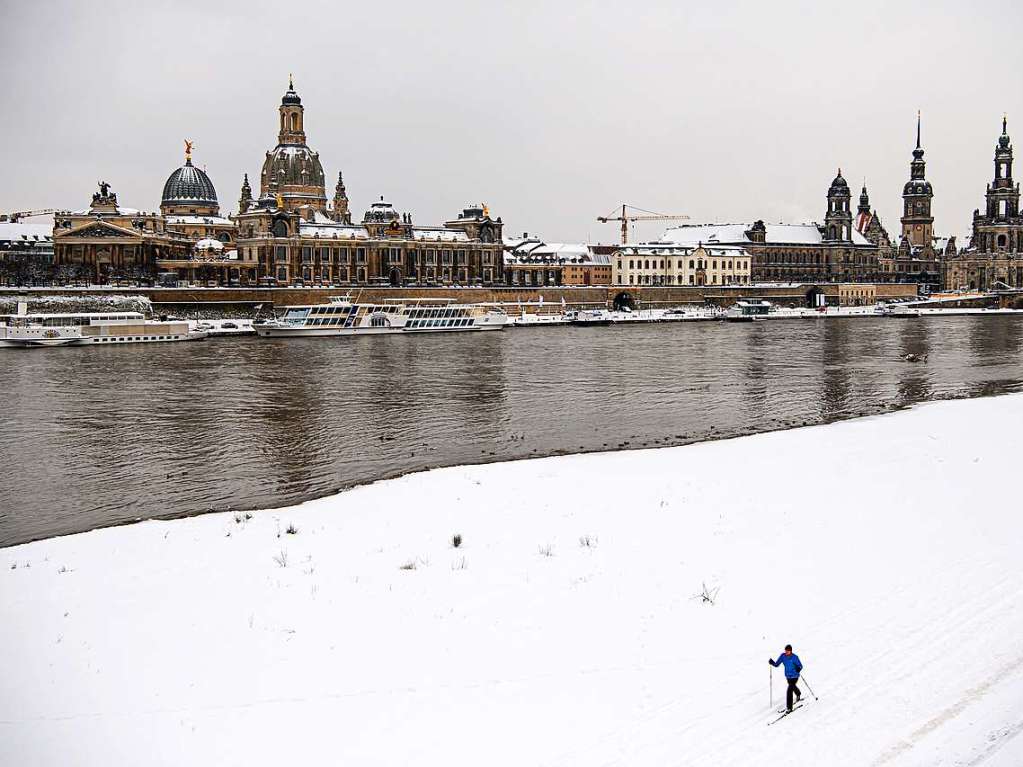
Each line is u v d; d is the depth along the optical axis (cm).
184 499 6650
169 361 15325
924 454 7000
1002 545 4791
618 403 10944
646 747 3042
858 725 3077
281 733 3206
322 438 8781
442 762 3027
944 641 3634
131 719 3288
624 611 4119
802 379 13350
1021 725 3014
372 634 3919
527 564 4703
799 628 3881
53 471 7481
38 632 3944
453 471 6956
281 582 4481
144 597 4316
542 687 3475
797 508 5619
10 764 3014
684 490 6109
